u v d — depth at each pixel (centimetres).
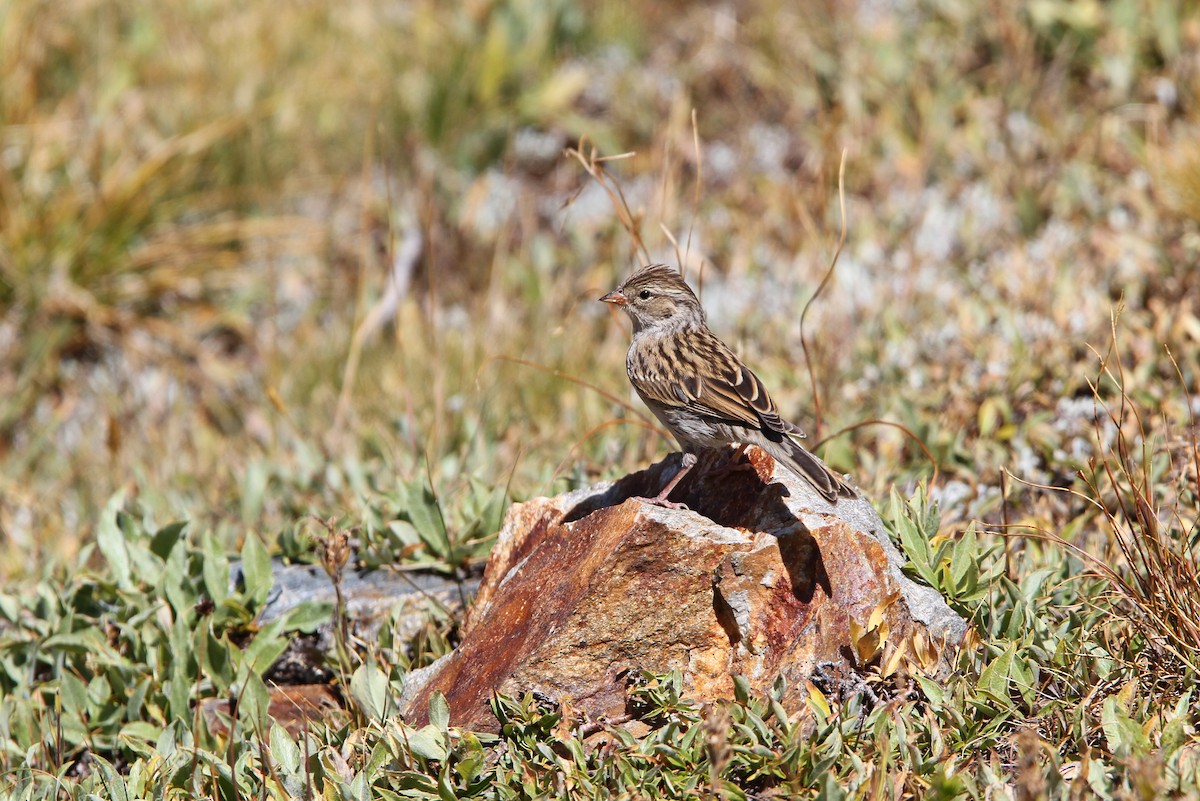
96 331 1711
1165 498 918
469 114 1908
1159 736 683
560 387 1354
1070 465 990
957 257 1456
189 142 1769
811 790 670
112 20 1903
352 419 1338
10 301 1692
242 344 1767
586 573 762
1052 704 713
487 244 1778
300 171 1873
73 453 1522
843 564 760
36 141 1742
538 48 1948
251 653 895
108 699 891
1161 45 1603
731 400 816
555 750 728
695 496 856
